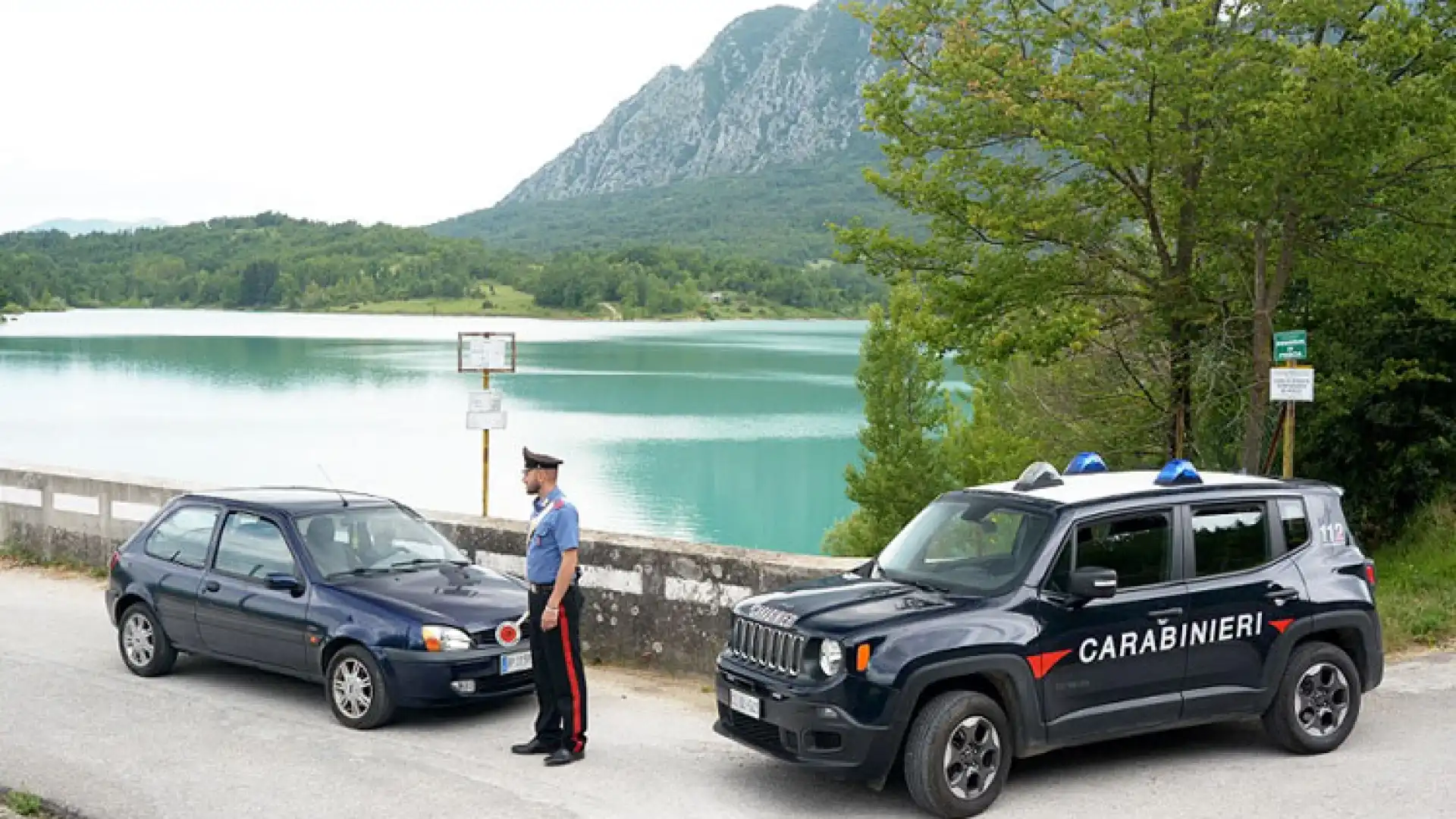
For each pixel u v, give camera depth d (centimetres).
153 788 752
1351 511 1872
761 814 708
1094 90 1625
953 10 1791
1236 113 1559
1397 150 1520
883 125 1838
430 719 920
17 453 6056
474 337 1532
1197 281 1834
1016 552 742
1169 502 769
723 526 4734
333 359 13875
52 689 987
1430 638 1091
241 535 989
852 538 3488
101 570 1507
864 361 3462
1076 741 722
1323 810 691
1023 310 1852
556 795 741
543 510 816
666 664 1060
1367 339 1848
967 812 687
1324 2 1546
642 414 8294
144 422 7562
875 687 679
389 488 5125
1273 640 777
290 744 848
